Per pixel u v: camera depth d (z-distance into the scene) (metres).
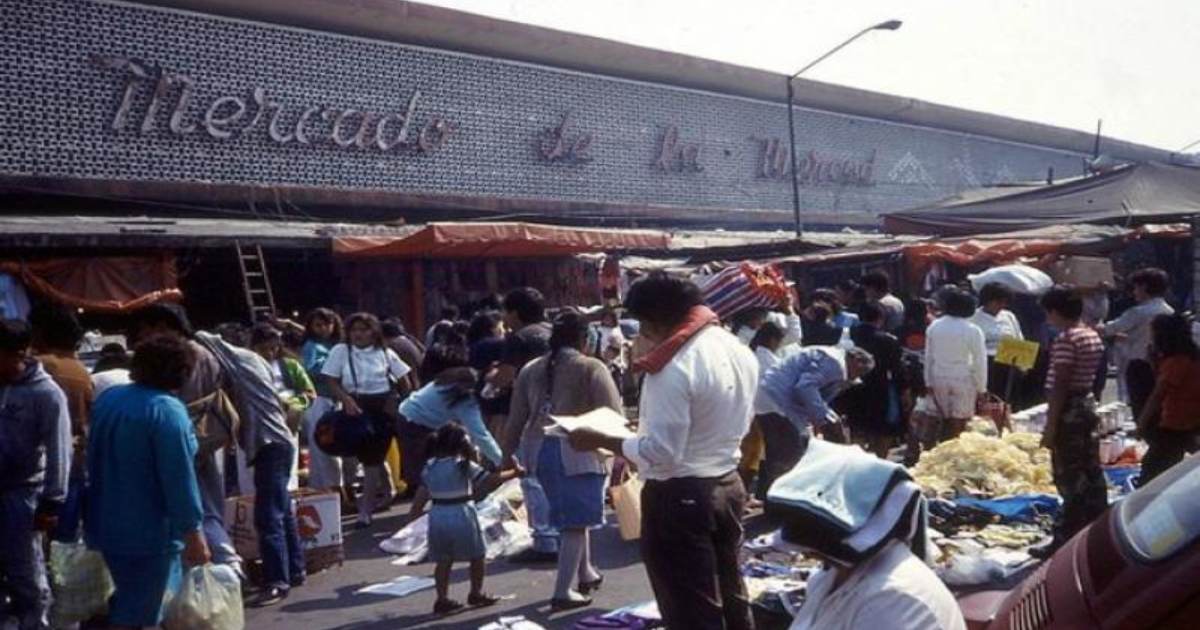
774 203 31.69
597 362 7.29
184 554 5.84
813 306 13.09
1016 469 9.54
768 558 7.80
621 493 6.99
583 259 19.66
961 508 8.72
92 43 18.33
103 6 18.45
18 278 13.74
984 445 9.70
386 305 18.97
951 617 2.85
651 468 5.07
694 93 29.42
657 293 5.15
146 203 18.81
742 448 9.85
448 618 7.25
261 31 20.53
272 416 7.82
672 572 5.06
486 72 24.45
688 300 5.18
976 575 6.96
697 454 5.06
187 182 19.28
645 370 5.04
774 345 9.98
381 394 10.19
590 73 26.75
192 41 19.56
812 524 2.83
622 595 7.61
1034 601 3.52
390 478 11.20
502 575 8.34
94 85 18.31
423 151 23.20
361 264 18.80
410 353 11.77
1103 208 20.88
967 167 39.59
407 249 16.70
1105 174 22.05
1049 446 7.86
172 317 6.85
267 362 9.42
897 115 35.84
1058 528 7.83
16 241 13.74
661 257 21.67
